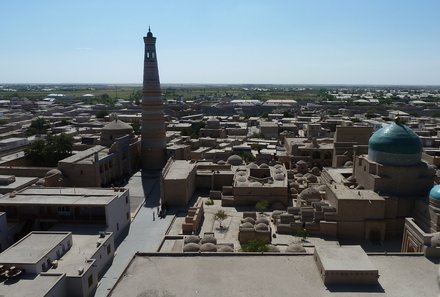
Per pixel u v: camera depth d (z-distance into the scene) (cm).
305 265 2973
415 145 5081
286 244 4528
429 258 3089
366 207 4841
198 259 3064
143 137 8806
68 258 3850
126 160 8444
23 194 5225
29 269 3384
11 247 3744
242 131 13500
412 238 3722
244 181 6481
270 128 13338
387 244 4769
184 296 2556
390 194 5019
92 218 4922
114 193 5409
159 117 8756
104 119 16225
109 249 4447
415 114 19812
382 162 5172
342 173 6419
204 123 14338
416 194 5044
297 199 6066
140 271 2877
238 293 2591
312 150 8481
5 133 12319
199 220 5531
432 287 2666
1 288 3136
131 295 2567
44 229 4878
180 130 13188
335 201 5003
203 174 7175
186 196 6394
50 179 6253
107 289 3812
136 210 6269
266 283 2711
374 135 5388
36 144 8281
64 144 8319
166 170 6788
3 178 5806
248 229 4750
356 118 16012
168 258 3075
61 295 3338
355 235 4919
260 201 6150
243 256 3120
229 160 8275
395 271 2886
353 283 2689
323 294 2572
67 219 4866
